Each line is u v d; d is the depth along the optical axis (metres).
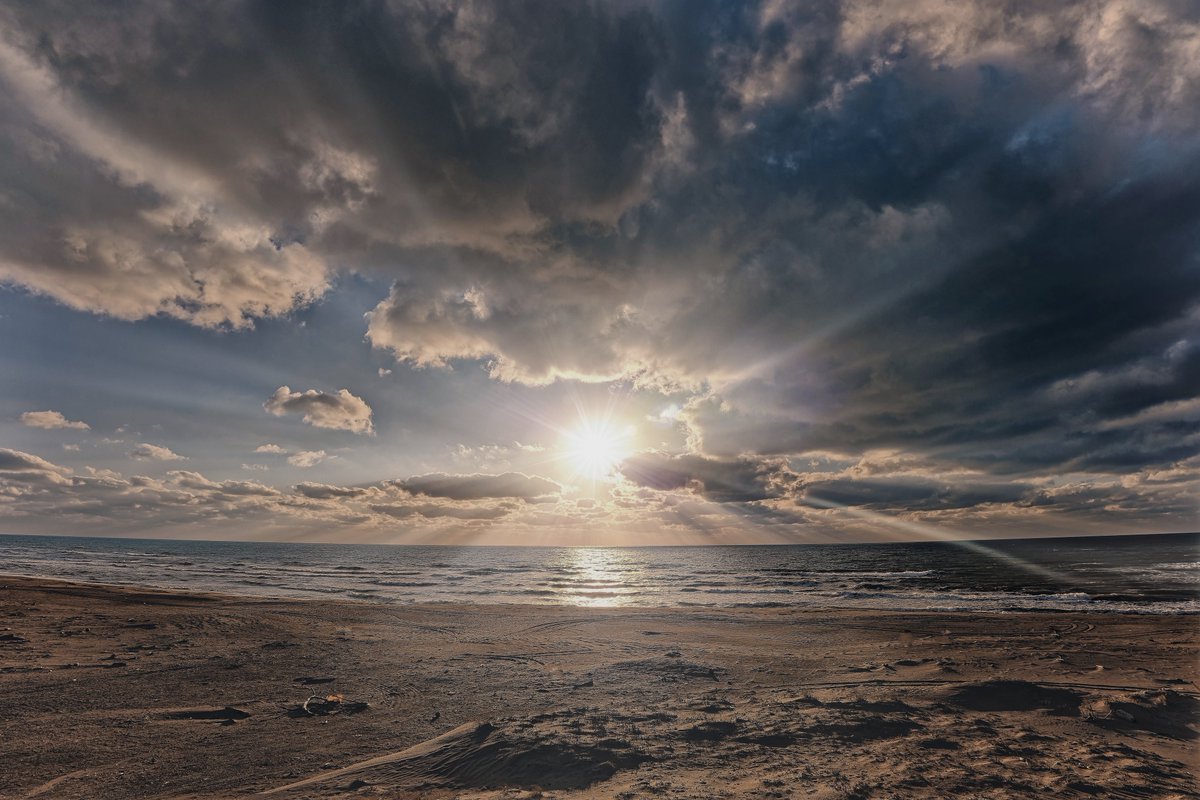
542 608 23.58
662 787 4.34
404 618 19.45
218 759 5.86
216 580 42.84
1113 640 13.95
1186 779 4.48
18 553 89.44
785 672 10.51
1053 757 4.98
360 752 6.05
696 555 150.00
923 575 51.44
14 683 9.22
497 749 5.34
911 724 6.07
